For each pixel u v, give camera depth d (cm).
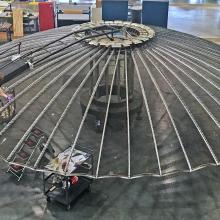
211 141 1109
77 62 1073
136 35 1225
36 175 1102
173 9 3262
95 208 999
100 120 1236
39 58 1120
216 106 1177
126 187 1069
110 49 1101
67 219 966
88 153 1038
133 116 1281
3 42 2238
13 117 1120
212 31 2606
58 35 1296
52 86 1144
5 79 996
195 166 1025
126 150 1190
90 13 2344
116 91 1217
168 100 1306
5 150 1038
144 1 1856
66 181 971
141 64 1120
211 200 1029
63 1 3023
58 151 1153
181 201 1024
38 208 995
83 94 1276
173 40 1291
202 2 3622
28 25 2378
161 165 1076
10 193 1040
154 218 970
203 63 1167
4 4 2516
